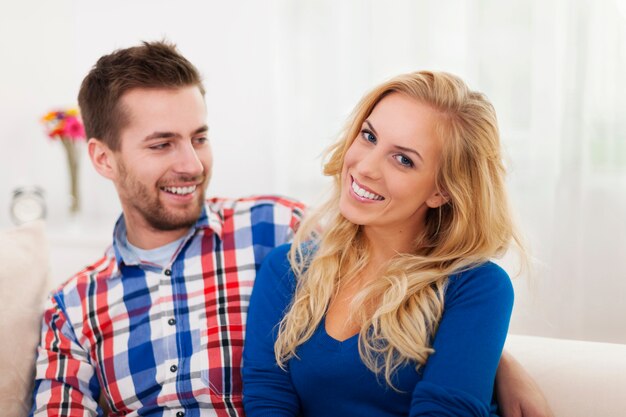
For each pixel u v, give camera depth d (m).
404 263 1.27
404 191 1.20
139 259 1.45
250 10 2.65
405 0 2.51
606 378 1.28
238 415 1.34
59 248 2.70
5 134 2.96
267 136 2.69
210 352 1.36
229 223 1.51
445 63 2.51
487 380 1.12
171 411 1.35
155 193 1.40
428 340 1.20
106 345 1.40
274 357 1.30
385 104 1.21
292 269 1.36
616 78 2.38
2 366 1.32
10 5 2.88
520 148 2.49
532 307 2.40
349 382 1.20
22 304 1.41
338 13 2.57
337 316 1.27
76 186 2.80
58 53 2.88
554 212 2.45
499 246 1.27
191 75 1.42
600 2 2.35
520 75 2.46
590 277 2.47
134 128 1.38
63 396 1.34
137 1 2.76
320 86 2.64
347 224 1.33
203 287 1.43
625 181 2.42
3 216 3.00
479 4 2.46
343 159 1.31
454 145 1.20
